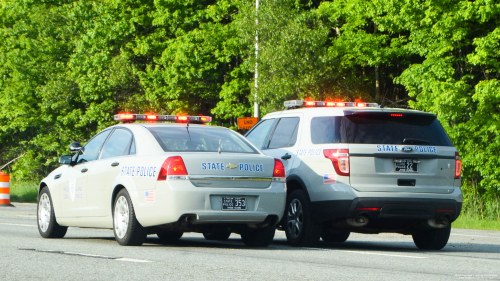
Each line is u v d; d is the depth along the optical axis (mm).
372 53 37156
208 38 45531
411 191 12578
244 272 8727
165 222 11461
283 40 35000
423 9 34000
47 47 54375
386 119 12938
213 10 46906
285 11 36344
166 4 48062
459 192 12961
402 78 35125
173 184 11383
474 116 33688
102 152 13344
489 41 32875
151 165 11734
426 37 34531
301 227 13180
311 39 35062
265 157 12211
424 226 12750
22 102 55500
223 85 46750
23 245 12352
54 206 14234
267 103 36031
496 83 32625
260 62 35688
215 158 11711
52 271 8703
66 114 53750
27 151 57438
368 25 39812
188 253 11141
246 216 11711
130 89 50406
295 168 13516
